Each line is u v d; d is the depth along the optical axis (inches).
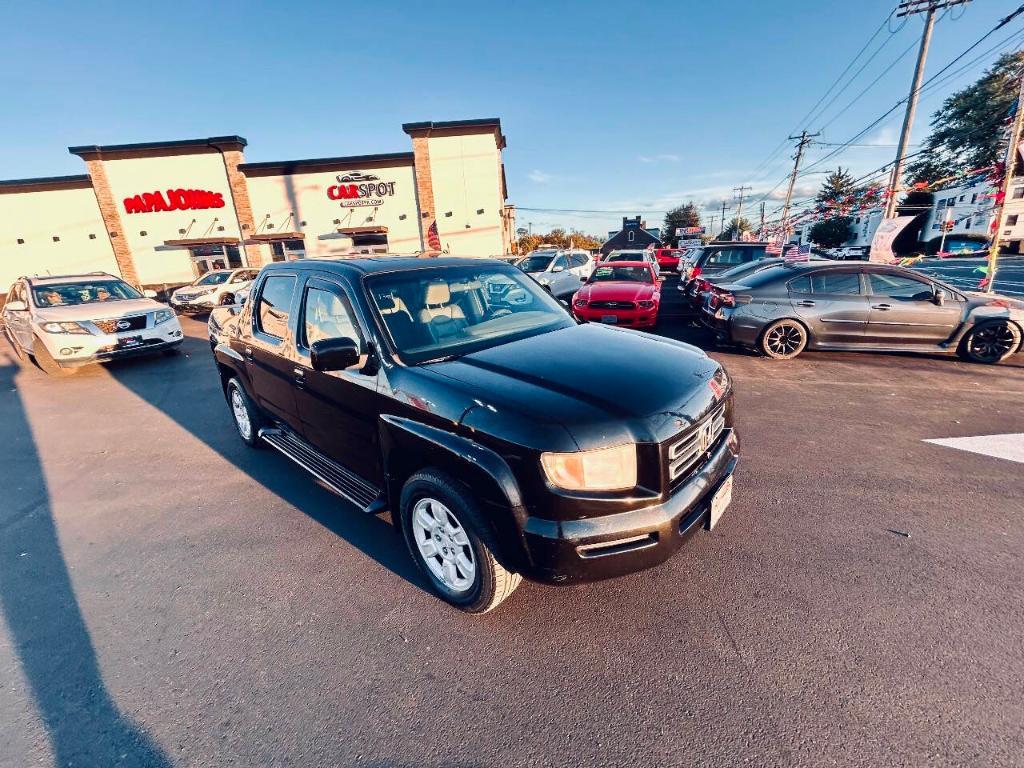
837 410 196.9
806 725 69.5
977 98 1443.2
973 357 262.1
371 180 854.5
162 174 837.8
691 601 94.9
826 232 2055.9
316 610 97.3
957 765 63.0
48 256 864.3
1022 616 88.0
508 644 86.7
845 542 111.5
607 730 70.3
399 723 72.7
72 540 125.7
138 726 73.7
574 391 83.2
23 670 84.8
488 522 81.9
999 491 131.3
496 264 141.5
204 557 116.3
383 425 96.7
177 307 623.8
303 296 125.8
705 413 88.5
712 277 394.0
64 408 245.4
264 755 68.4
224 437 195.0
